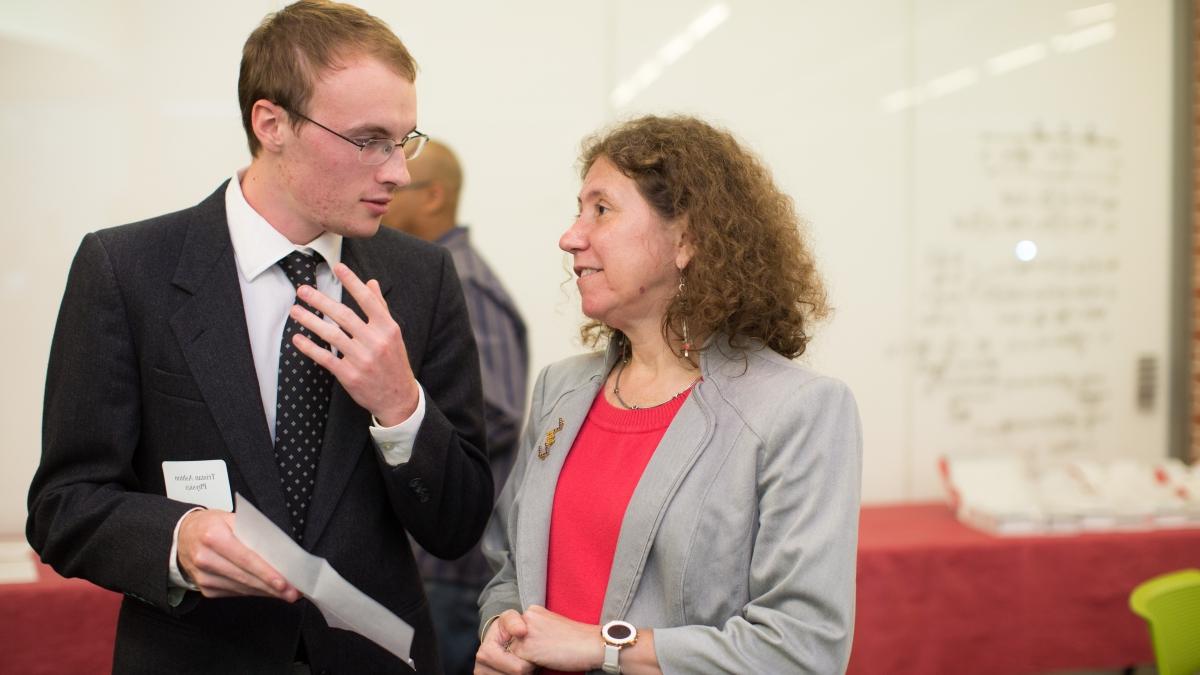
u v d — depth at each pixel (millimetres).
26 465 2971
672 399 1358
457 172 2635
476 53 3420
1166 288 4094
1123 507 3242
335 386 1319
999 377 3984
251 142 1301
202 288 1283
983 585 2980
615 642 1188
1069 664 3059
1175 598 1848
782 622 1151
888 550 2906
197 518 1161
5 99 2924
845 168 3789
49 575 2443
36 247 2971
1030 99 3969
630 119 1456
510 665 1234
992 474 3436
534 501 1397
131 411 1268
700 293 1290
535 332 3523
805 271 1397
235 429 1253
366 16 1262
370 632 1149
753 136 3705
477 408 1510
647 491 1265
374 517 1356
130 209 3062
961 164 3904
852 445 1238
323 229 1336
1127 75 4070
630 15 3570
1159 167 4125
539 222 3510
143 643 1282
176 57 3088
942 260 3898
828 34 3754
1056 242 4027
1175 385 4137
